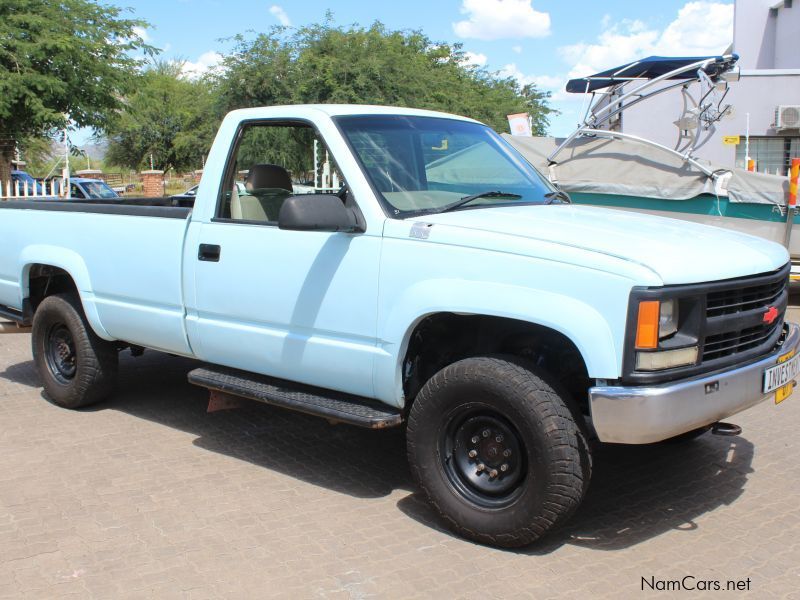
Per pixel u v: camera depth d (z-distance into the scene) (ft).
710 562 12.07
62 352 19.75
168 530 13.07
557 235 12.16
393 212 13.53
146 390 21.58
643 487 15.03
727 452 16.96
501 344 13.70
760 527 13.30
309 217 12.80
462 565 11.91
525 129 43.14
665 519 13.62
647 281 11.00
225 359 15.94
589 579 11.51
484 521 12.30
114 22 56.90
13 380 22.94
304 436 17.98
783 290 13.93
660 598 11.00
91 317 18.40
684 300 11.55
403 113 15.99
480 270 12.20
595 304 11.25
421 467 12.94
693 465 16.19
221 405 16.93
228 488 14.88
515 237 12.14
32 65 52.26
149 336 17.31
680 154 33.01
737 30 72.54
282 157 16.28
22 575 11.59
